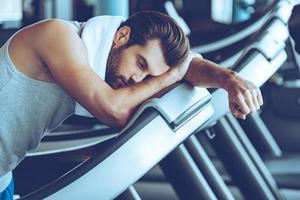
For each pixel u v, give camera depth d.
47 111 1.76
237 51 3.03
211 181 2.66
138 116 1.76
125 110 1.71
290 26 3.07
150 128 1.76
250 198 2.92
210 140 2.91
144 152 1.76
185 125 1.83
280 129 4.32
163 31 1.75
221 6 6.02
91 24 1.77
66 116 1.80
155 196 3.28
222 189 2.66
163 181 3.42
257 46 2.58
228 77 1.80
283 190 3.37
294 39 3.12
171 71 1.80
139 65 1.76
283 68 4.61
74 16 4.96
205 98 1.88
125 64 1.75
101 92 1.68
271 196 2.91
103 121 1.73
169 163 2.35
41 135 1.81
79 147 2.47
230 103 1.78
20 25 4.54
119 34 1.78
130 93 1.73
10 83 1.72
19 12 4.57
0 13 4.59
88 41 1.75
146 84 1.76
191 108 1.83
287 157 3.88
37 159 2.55
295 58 3.31
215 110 2.49
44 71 1.73
